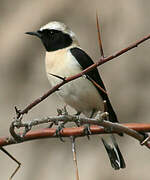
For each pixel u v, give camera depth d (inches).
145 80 502.3
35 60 555.2
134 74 504.1
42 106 534.9
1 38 569.6
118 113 497.7
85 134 206.8
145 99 497.0
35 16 565.3
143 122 490.9
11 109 545.6
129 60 508.1
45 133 203.8
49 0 566.3
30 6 575.5
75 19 540.4
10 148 533.3
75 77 187.5
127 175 481.7
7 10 584.1
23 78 553.9
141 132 202.7
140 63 505.0
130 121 493.7
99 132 205.2
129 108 498.0
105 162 494.6
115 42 513.3
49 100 535.8
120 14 521.3
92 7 536.1
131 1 522.3
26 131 193.0
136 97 498.6
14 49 561.9
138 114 495.5
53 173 509.4
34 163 523.2
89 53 517.7
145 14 514.3
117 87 503.2
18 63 557.6
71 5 549.6
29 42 560.7
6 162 531.5
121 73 505.0
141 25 511.5
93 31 526.3
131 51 510.0
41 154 525.3
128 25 515.2
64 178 502.3
